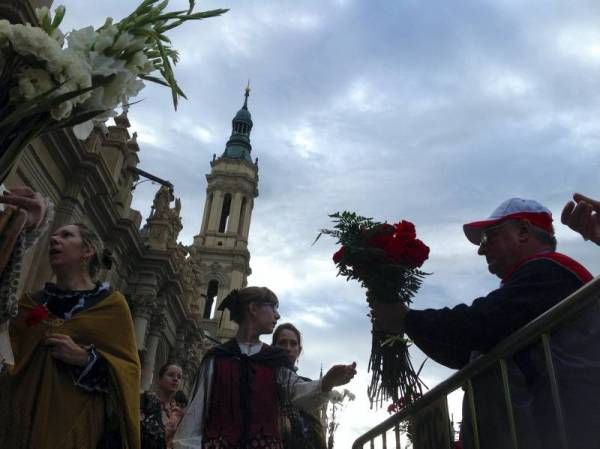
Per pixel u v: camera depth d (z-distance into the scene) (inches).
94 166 725.3
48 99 94.9
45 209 121.4
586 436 79.8
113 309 138.4
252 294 163.5
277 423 147.4
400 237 113.5
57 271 143.5
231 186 2370.8
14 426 115.5
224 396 145.6
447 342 99.7
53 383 124.0
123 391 126.4
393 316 113.0
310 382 150.5
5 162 98.1
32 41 93.8
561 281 98.7
